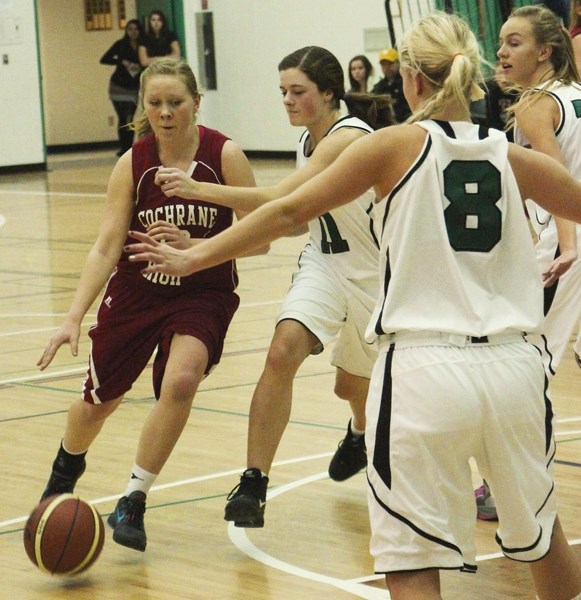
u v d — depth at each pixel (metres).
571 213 5.09
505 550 4.91
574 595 5.07
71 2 41.34
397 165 4.80
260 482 6.79
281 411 6.96
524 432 4.75
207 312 6.98
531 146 7.70
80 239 21.00
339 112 7.47
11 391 11.11
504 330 4.74
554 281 7.06
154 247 4.82
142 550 6.70
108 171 34.00
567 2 16.45
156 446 6.79
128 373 7.07
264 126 37.16
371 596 6.19
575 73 7.75
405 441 4.64
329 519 7.49
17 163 34.25
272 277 17.19
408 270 4.75
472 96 4.99
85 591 6.39
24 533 6.41
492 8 22.11
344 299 7.32
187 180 6.18
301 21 35.56
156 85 6.92
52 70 41.34
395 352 4.75
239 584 6.42
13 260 18.97
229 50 37.50
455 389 4.62
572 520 7.30
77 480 7.79
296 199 4.82
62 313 14.82
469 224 4.76
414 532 4.61
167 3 39.09
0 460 8.90
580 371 11.55
